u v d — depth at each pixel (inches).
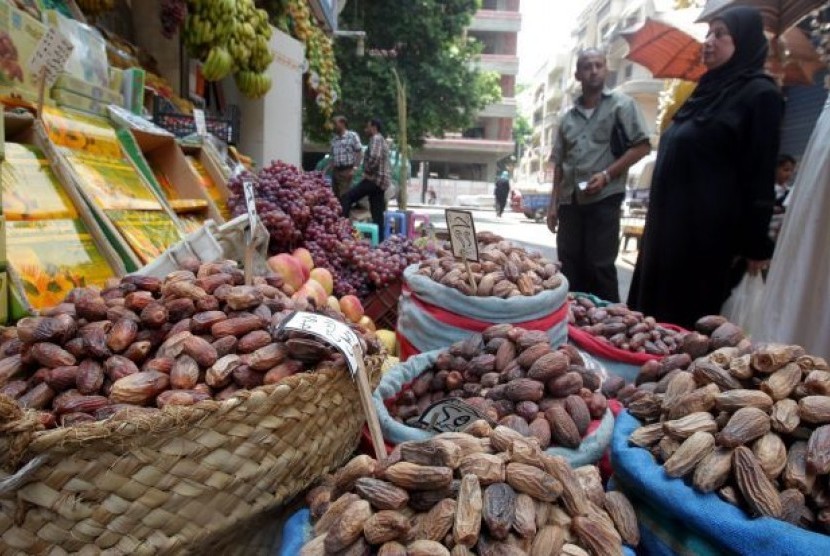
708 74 145.2
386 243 162.7
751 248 140.0
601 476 79.2
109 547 49.4
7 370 59.7
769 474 55.7
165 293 69.2
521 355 82.8
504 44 1690.5
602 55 186.7
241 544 61.5
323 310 79.7
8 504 47.5
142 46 218.8
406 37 644.7
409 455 52.9
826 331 124.1
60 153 95.9
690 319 146.6
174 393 57.9
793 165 261.6
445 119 698.8
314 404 61.4
